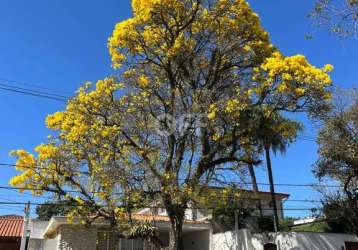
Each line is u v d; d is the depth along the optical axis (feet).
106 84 73.10
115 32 73.46
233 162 73.87
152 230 79.51
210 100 70.23
